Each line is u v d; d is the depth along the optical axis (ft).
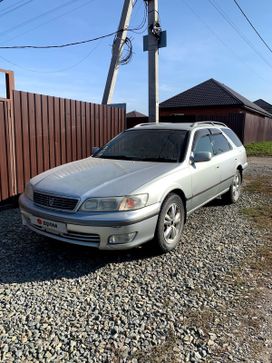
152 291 11.15
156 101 30.19
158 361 8.05
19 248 14.49
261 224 18.26
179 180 14.55
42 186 13.57
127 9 41.24
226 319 9.70
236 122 70.28
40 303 10.41
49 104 23.57
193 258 13.71
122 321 9.54
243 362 8.05
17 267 12.75
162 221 13.47
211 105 94.12
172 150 16.40
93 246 12.23
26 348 8.43
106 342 8.69
